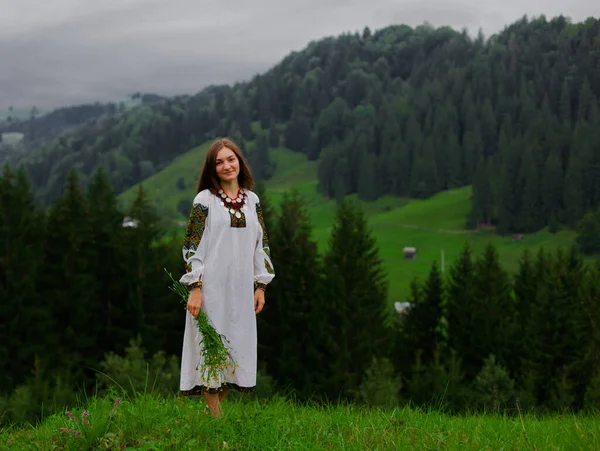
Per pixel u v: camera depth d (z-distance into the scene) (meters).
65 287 42.06
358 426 5.35
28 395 13.41
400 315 47.50
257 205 5.39
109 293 42.91
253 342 5.25
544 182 185.75
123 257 41.88
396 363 43.50
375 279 41.00
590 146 188.62
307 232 41.25
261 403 6.90
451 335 45.50
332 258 40.22
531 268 51.97
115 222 44.69
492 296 45.84
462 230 190.88
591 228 164.00
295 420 5.42
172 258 43.97
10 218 40.66
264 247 5.41
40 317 38.94
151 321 41.25
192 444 4.55
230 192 5.25
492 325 43.97
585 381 37.31
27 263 40.06
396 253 172.88
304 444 4.66
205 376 5.12
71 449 4.69
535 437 5.18
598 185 183.62
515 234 181.75
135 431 4.87
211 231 5.13
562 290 42.56
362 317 39.00
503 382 23.78
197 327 5.16
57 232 42.62
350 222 40.66
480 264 48.16
